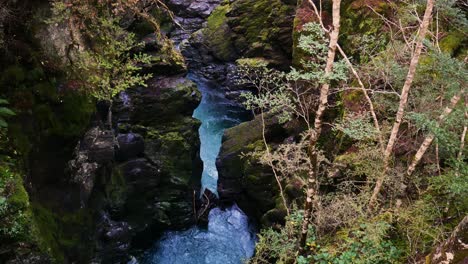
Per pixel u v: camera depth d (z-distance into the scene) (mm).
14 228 4109
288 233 5004
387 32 5945
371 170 4367
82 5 5492
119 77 6324
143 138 7594
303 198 6148
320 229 4672
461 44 5250
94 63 5777
